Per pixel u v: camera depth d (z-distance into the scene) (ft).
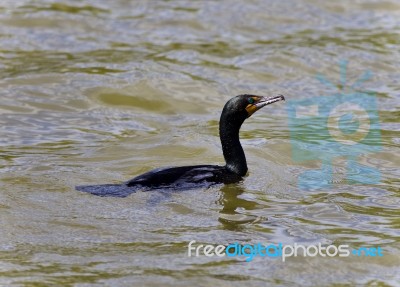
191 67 67.77
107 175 46.91
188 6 81.30
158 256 37.24
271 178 46.88
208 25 77.25
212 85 64.64
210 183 44.98
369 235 39.93
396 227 40.91
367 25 77.92
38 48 71.05
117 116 59.21
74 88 62.39
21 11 77.51
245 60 69.51
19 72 65.16
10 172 46.93
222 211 42.22
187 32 75.92
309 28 77.25
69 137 55.06
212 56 70.38
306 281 35.40
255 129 56.85
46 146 53.11
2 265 36.17
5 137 54.49
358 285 35.14
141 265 36.37
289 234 39.86
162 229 40.04
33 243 38.27
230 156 46.75
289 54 70.38
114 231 39.63
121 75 64.85
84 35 74.23
